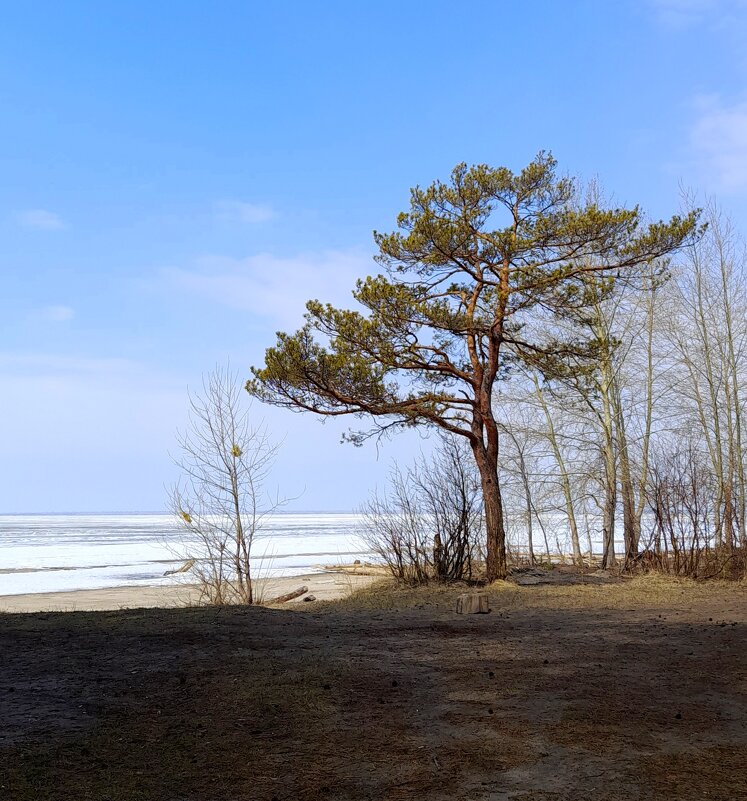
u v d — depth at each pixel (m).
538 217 18.36
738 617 11.84
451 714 6.08
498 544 18.08
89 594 23.95
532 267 18.00
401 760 5.03
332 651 8.49
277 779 4.67
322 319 17.67
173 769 4.78
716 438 25.02
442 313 17.39
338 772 4.81
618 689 6.93
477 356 18.69
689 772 4.81
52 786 4.41
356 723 5.81
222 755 5.06
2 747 4.99
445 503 19.25
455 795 4.45
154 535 87.00
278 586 25.09
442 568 18.86
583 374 19.98
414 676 7.37
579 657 8.39
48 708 5.90
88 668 7.19
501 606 13.58
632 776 4.75
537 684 7.10
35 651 7.87
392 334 17.78
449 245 17.59
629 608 13.15
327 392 17.41
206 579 16.61
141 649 8.08
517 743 5.39
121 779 4.58
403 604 14.16
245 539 16.31
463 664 7.98
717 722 5.91
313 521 179.75
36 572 34.28
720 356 25.88
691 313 25.97
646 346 26.30
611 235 17.72
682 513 19.83
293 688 6.66
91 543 66.44
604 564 24.91
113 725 5.57
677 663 8.07
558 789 4.54
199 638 8.79
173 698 6.29
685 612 12.54
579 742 5.41
